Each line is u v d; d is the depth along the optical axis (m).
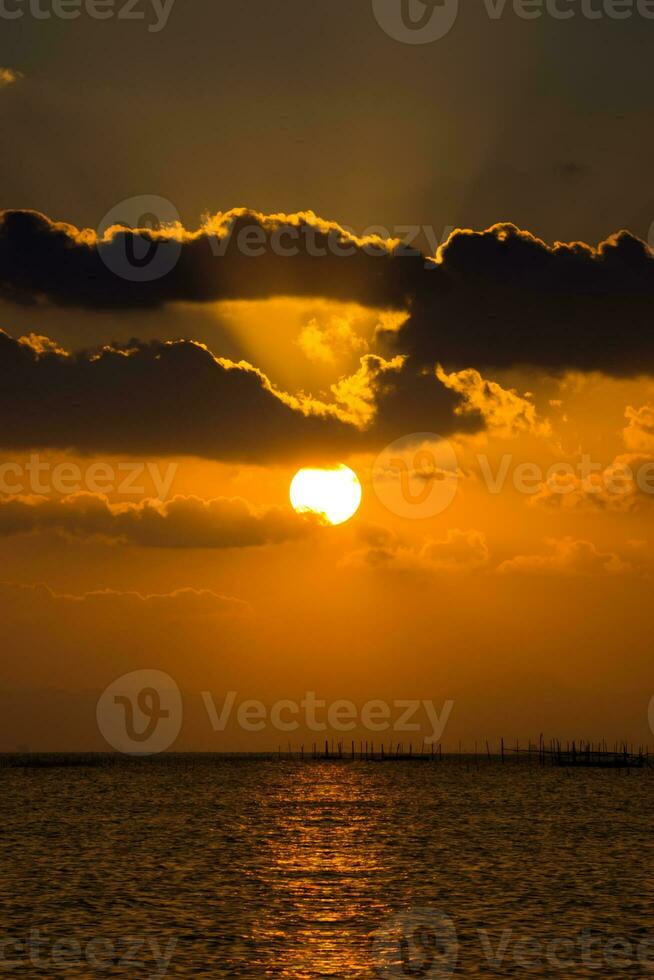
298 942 168.88
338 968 154.75
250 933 174.75
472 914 191.38
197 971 151.75
